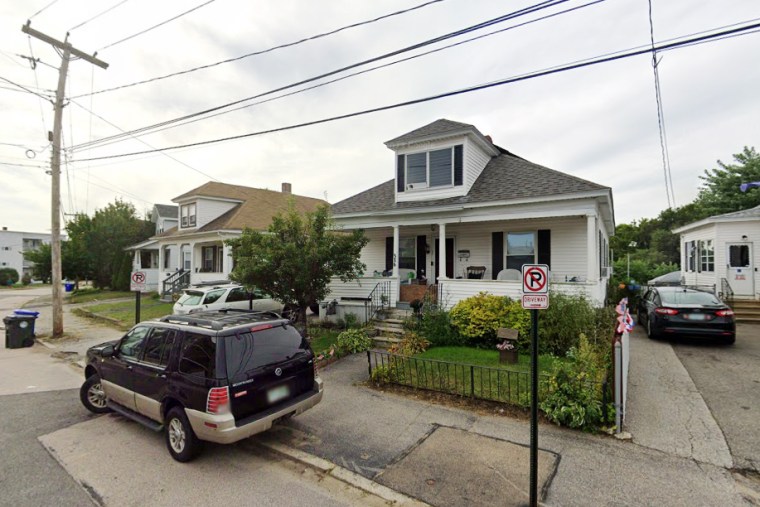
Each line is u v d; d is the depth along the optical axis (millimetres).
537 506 3602
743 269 14367
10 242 64500
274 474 4391
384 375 7117
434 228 14758
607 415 5105
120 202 31750
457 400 6250
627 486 3877
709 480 3939
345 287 13703
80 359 10305
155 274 30359
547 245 12781
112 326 15328
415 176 14141
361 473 4293
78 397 7188
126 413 5570
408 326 10703
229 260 20859
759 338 10367
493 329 9305
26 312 12406
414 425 5453
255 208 23812
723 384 6652
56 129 13156
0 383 8172
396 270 13273
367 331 10586
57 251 13281
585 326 8469
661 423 5219
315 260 10133
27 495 3969
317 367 8430
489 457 4520
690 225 17047
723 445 4605
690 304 9750
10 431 5617
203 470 4477
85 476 4352
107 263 30703
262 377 4703
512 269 12328
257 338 4891
